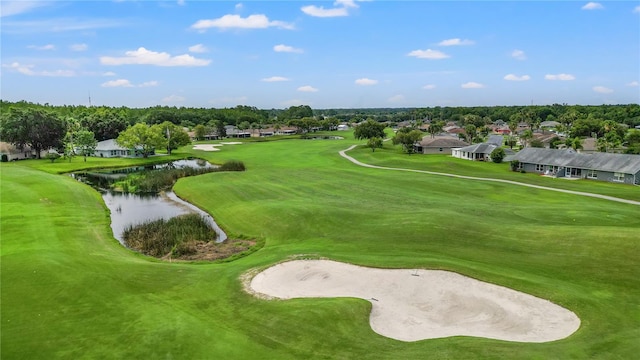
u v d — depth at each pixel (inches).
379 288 1133.1
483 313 986.1
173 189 2881.4
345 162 4151.1
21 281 1138.0
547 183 2871.6
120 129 6323.8
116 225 2006.6
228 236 1814.7
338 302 1020.5
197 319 947.3
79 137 4598.9
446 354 791.1
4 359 792.9
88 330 894.4
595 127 6569.9
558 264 1266.0
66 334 879.7
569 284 1131.9
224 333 880.3
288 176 3132.4
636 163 3085.6
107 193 2847.0
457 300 1048.8
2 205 2112.5
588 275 1186.0
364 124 6427.2
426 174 3277.6
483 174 3314.5
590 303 1010.7
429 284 1137.4
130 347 829.2
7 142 4712.1
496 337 878.4
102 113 7288.4
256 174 3228.3
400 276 1191.6
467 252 1378.0
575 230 1491.1
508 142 6146.7
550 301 1024.2
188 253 1576.0
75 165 4156.0
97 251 1485.0
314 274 1231.5
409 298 1075.9
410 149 5241.1
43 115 4734.3
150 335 871.1
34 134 4613.7
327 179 2999.5
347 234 1641.2
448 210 1923.0
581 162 3378.4
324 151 5182.1
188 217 2037.4
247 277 1227.2
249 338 864.3
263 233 1784.0
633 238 1360.7
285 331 892.0
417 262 1273.4
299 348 827.4
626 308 992.2
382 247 1460.4
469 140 6968.5
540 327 914.1
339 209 1958.7
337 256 1368.1
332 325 918.4
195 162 4658.0
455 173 3356.3
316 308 985.5
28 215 1941.4
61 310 986.7
